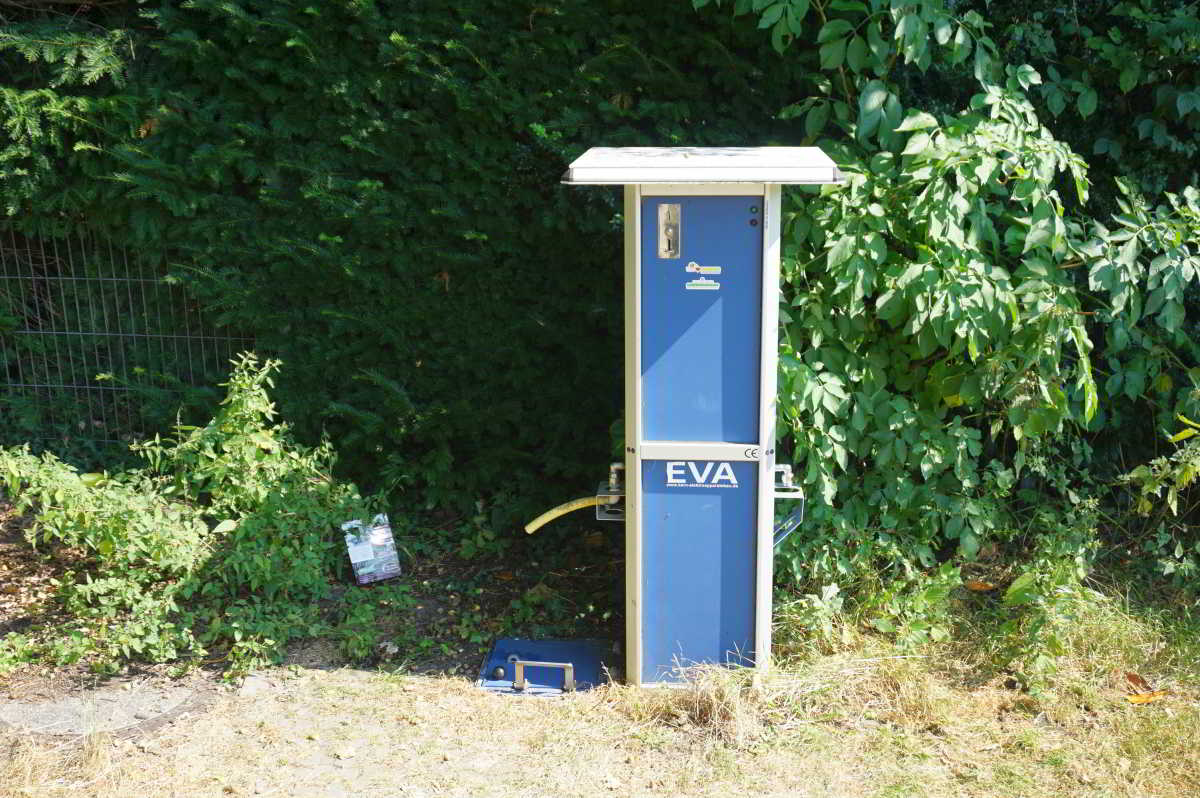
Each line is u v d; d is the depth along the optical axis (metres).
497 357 5.16
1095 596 4.34
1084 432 5.09
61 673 4.09
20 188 5.15
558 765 3.53
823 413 4.40
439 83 4.88
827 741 3.65
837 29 4.29
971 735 3.69
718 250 3.64
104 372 5.65
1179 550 4.50
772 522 3.87
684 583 3.91
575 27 4.83
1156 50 4.67
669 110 4.79
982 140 4.11
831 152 4.38
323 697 3.97
